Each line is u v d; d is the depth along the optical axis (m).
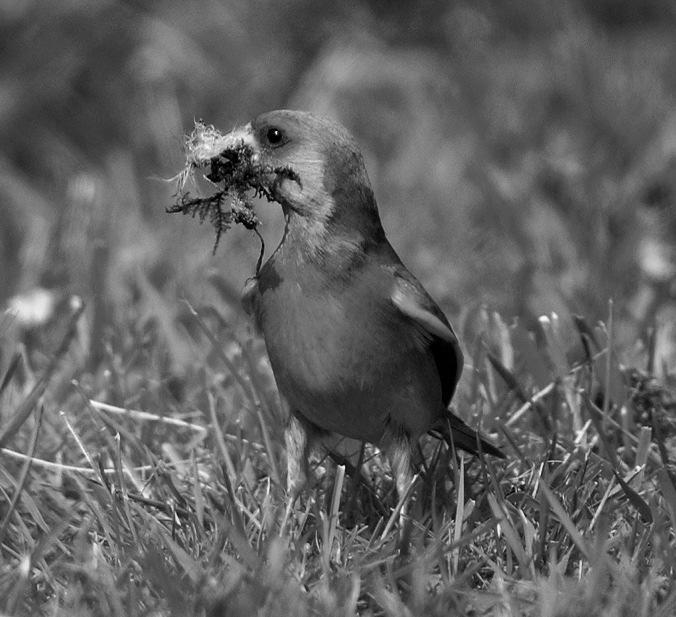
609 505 7.83
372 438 8.16
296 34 19.41
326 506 8.30
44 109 18.67
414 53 19.06
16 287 13.28
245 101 18.72
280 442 9.15
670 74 17.72
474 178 15.23
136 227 14.70
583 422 9.45
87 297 12.22
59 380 10.22
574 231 13.90
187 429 9.48
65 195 16.72
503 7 19.80
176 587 6.63
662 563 7.13
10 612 6.59
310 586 7.04
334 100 18.20
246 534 7.50
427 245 14.35
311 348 7.76
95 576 6.83
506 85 17.91
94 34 19.30
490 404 9.58
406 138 17.11
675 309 12.63
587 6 20.02
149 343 11.07
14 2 19.31
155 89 18.69
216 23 19.38
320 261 7.76
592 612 6.54
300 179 7.87
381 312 7.74
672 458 8.94
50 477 8.73
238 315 11.91
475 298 12.44
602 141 16.33
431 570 7.20
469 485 8.53
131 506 7.91
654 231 14.06
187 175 8.39
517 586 6.93
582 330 9.94
